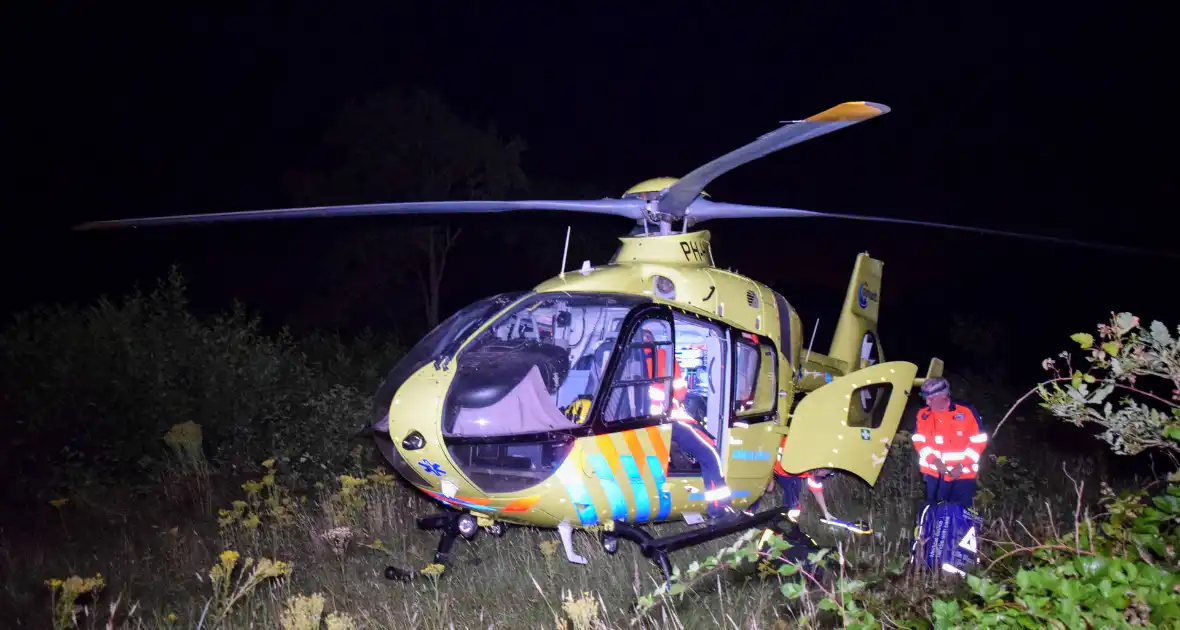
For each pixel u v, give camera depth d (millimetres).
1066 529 6008
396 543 6504
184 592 5539
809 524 6898
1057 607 3344
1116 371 3699
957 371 17234
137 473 7707
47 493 7102
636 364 5406
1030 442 10445
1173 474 4234
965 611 3562
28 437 7328
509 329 5695
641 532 5254
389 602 5465
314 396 8977
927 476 5820
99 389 7688
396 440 4988
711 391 5836
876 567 5555
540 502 5070
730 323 5785
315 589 5699
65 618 4488
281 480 7895
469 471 5129
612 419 5320
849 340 7641
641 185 5992
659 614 5066
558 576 5730
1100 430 10008
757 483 5996
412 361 5328
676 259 5922
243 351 9016
